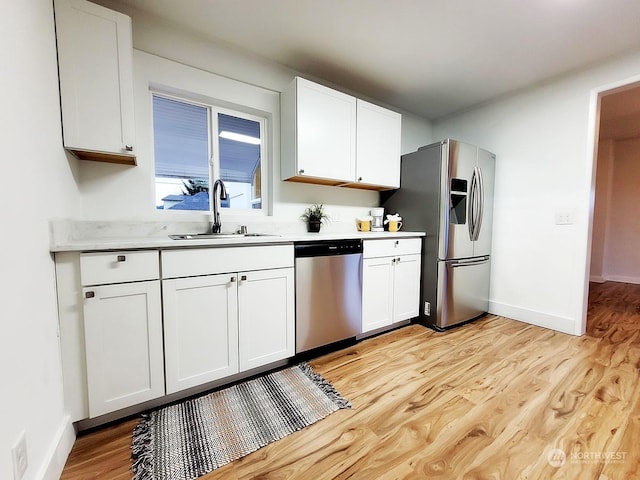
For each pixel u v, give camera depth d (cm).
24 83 97
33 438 91
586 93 231
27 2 102
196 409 144
